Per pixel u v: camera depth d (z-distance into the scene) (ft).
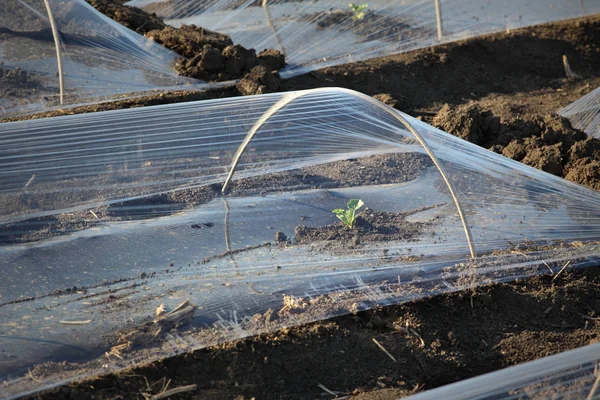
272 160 13.08
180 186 12.64
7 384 10.55
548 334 11.46
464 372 11.21
